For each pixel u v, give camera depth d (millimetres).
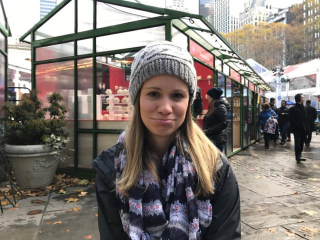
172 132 952
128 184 938
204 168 946
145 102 929
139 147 994
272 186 4543
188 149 992
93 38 4773
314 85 25344
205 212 925
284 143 10578
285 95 26953
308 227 2896
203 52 5516
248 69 8164
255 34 69125
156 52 890
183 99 932
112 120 4656
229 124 7281
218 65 6469
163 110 889
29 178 4152
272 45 67312
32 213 3254
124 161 1005
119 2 4422
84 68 4938
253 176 5254
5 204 3570
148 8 4180
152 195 940
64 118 4777
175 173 963
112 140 4668
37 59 5500
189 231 887
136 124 1018
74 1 4934
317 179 4996
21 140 4285
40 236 2660
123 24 4488
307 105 10008
